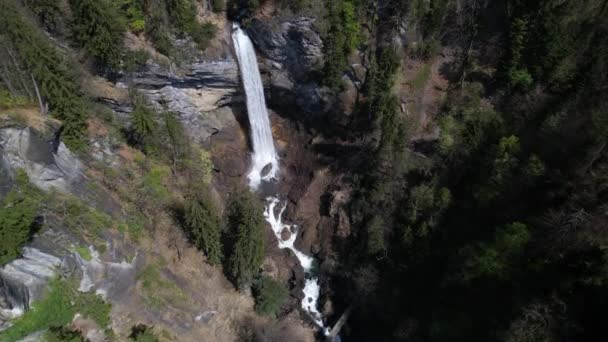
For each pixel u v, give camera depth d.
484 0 63.25
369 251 61.00
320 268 67.38
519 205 50.41
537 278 44.56
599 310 39.31
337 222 67.88
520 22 56.62
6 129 43.25
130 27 59.19
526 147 53.06
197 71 64.69
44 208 44.44
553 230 43.66
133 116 58.69
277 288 61.72
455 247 54.16
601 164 44.72
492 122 58.59
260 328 58.69
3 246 38.00
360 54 66.44
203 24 64.56
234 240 56.41
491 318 47.06
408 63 67.38
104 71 58.94
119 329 47.75
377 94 63.97
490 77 63.12
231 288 60.22
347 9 62.69
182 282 55.88
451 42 66.62
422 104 65.56
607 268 39.03
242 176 74.38
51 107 49.91
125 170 58.16
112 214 52.38
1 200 41.16
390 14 64.75
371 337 59.66
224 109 74.94
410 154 63.28
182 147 64.06
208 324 56.22
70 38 55.72
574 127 49.31
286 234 70.75
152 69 61.06
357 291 61.66
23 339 38.41
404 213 58.72
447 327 50.31
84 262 45.06
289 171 75.94
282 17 63.25
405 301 57.72
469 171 57.91
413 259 57.72
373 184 63.62
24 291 38.62
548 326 39.31
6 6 45.25
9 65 45.84
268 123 76.69
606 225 40.56
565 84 55.47
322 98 69.19
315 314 64.50
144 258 53.38
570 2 55.09
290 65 68.44
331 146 72.44
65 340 40.78
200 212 54.66
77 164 51.88
